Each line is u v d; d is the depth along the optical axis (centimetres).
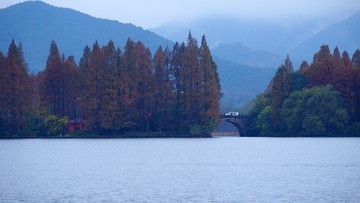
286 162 9612
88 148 12469
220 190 6500
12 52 16038
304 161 9775
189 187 6731
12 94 15562
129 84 16475
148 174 7931
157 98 16675
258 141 15425
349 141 14850
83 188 6650
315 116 16112
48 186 6794
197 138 16138
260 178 7506
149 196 6131
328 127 16462
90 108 16188
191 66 16300
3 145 13288
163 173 8044
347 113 16300
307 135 16700
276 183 7025
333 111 16238
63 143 14025
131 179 7419
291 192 6338
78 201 5862
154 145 13450
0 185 6862
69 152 11369
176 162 9612
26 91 15862
